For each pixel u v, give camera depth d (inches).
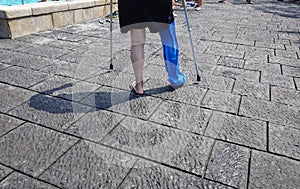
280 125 89.4
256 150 76.7
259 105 102.3
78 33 200.8
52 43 173.0
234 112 97.0
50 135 80.5
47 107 96.0
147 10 95.7
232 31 224.4
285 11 362.3
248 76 129.8
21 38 180.2
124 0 94.6
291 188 63.5
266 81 124.8
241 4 428.1
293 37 210.2
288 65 146.5
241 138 82.0
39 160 70.1
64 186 62.2
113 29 215.5
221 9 360.5
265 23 266.8
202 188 63.0
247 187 63.5
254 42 191.2
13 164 68.1
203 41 188.2
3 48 158.2
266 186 63.9
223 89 114.8
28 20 187.0
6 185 61.6
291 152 76.2
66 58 146.5
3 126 83.7
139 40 100.8
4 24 174.6
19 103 97.8
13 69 128.5
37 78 119.8
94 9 257.9
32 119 88.1
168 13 99.7
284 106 102.2
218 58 153.8
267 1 484.4
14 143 76.0
